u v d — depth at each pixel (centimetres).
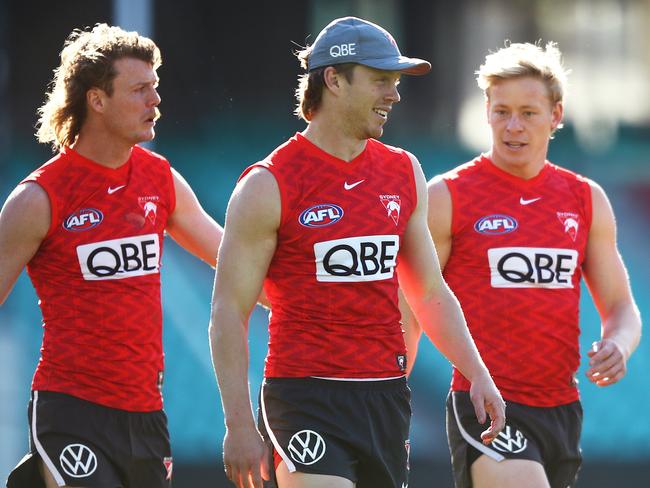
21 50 4150
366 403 1404
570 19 3962
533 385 1645
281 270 1405
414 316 1662
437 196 1688
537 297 1652
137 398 1530
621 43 3941
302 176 1398
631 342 1648
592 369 1584
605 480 3150
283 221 1388
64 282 1516
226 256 1379
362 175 1416
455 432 1667
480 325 1655
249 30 4100
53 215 1506
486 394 1430
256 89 4112
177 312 3209
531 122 1661
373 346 1409
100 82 1507
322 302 1396
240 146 4053
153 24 4025
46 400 1505
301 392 1396
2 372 3158
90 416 1503
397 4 4047
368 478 1437
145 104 1528
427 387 3167
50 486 1498
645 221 3641
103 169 1538
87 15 4175
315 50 1406
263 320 3212
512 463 1609
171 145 4009
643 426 3147
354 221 1398
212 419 3133
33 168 4000
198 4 4075
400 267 1492
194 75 4075
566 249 1673
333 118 1402
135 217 1548
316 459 1380
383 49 1380
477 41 4025
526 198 1683
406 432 1452
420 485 3148
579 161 3919
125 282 1527
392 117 4062
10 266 1502
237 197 1385
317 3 4103
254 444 1348
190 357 3177
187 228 1634
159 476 1573
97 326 1509
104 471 1502
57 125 1545
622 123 3928
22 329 3216
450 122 4059
